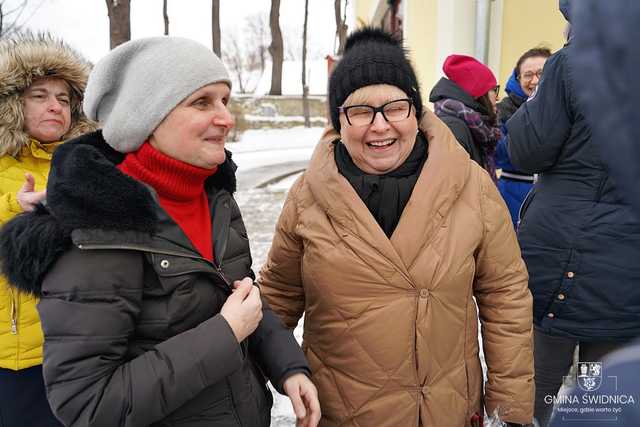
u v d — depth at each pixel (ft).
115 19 36.94
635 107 1.39
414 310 4.33
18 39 5.74
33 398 5.24
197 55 3.61
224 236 4.11
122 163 3.76
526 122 5.54
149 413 3.22
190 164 3.74
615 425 2.23
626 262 5.17
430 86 18.08
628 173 1.47
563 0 4.01
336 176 4.52
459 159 4.59
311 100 70.38
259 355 4.49
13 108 5.42
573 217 5.35
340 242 4.46
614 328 5.38
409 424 4.40
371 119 4.41
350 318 4.43
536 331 6.20
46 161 5.81
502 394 4.68
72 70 5.73
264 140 58.18
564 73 5.09
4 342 5.05
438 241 4.37
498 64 14.03
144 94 3.52
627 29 1.36
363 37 4.69
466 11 14.62
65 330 3.18
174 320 3.52
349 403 4.54
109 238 3.21
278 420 7.88
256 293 3.77
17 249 3.22
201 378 3.34
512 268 4.77
